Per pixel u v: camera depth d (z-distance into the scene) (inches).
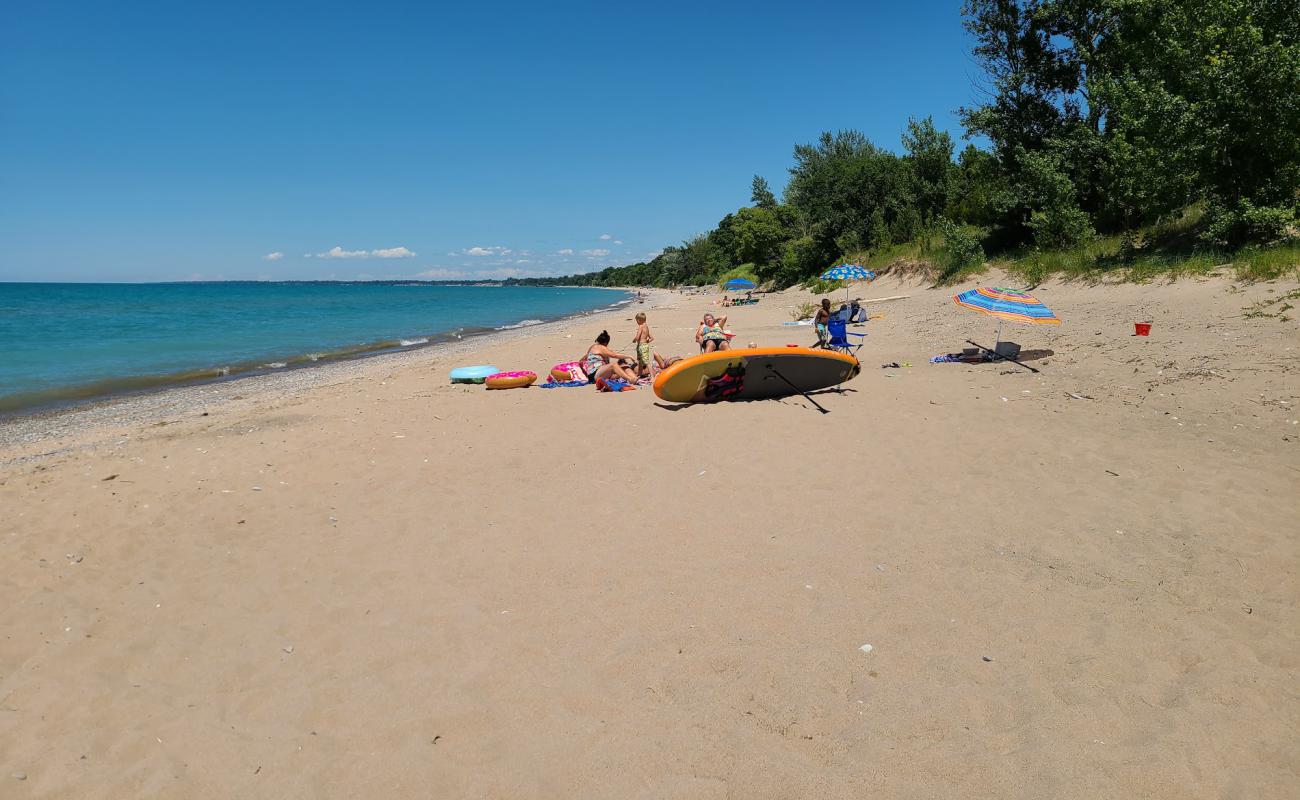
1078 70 973.2
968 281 997.2
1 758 135.5
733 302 1787.6
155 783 127.3
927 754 126.0
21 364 846.5
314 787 125.0
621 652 162.2
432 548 227.8
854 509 241.3
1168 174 658.2
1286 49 575.5
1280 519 213.5
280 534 247.4
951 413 364.8
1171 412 338.3
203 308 2455.7
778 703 141.9
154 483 315.0
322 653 168.7
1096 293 692.7
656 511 249.3
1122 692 140.1
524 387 526.0
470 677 155.6
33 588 210.7
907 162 1611.7
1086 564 193.8
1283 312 464.8
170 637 179.3
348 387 600.7
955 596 180.2
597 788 121.6
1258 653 150.3
